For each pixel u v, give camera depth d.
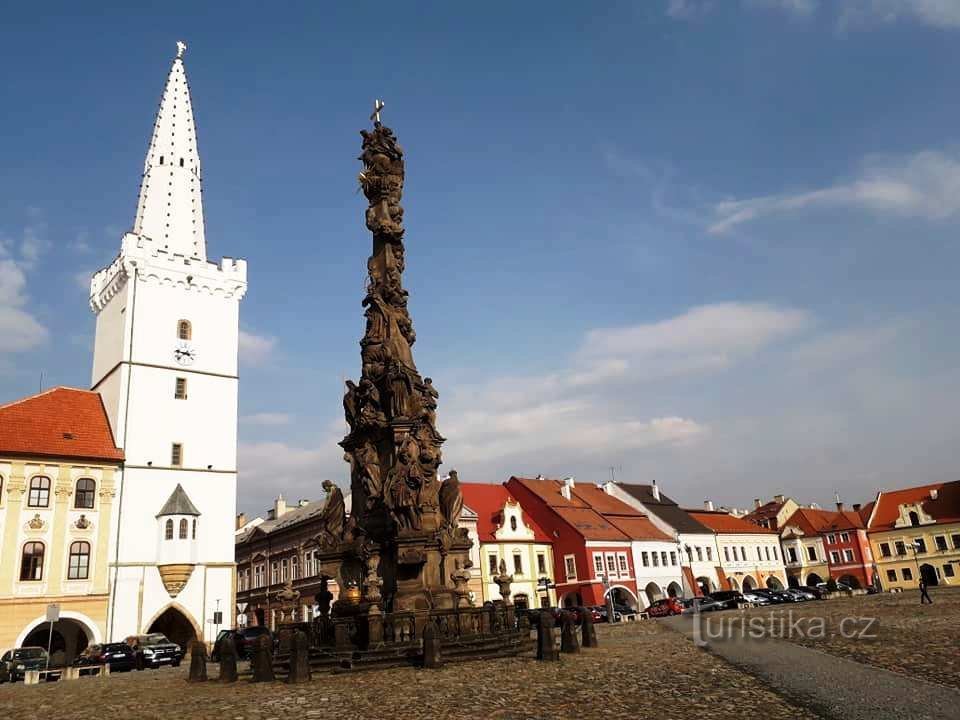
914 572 96.12
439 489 26.12
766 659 19.02
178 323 59.38
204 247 65.19
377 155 30.70
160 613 52.97
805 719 11.60
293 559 70.75
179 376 58.38
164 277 59.31
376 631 21.58
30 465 50.06
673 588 80.12
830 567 100.25
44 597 48.44
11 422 51.44
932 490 98.81
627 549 75.94
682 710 12.97
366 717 13.79
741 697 13.85
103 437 55.00
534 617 44.25
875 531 99.75
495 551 68.56
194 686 21.83
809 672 16.22
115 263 59.75
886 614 33.41
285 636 24.20
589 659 21.30
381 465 26.39
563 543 73.06
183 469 56.66
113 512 52.81
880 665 16.84
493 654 22.02
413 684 17.48
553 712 13.35
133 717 15.80
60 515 50.47
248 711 15.35
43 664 38.84
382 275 29.50
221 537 57.12
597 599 70.06
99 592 50.69
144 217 62.72
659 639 28.16
